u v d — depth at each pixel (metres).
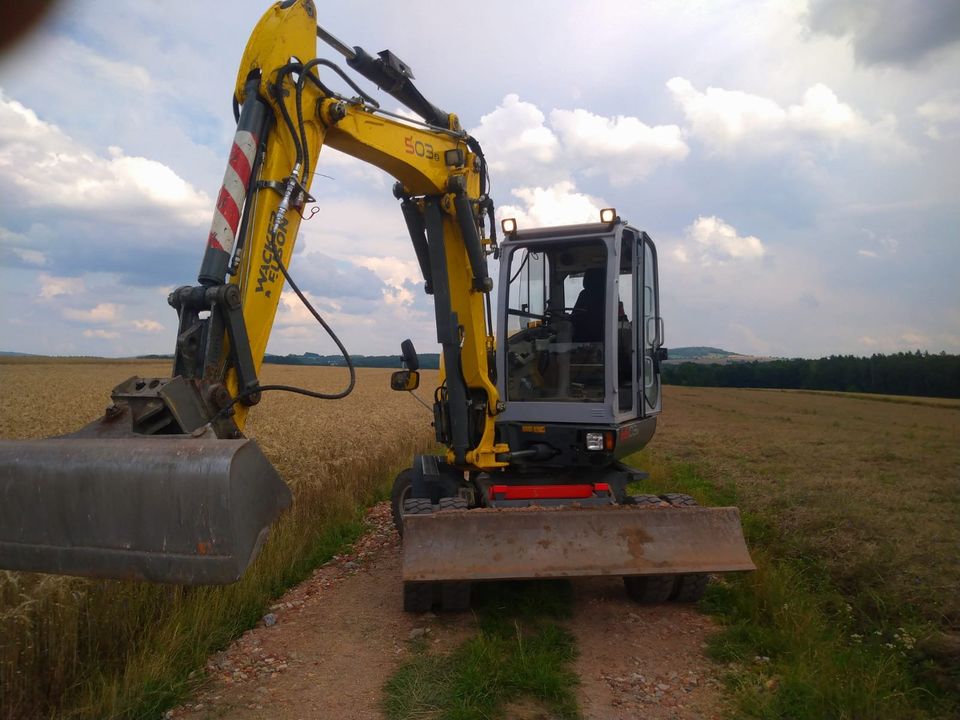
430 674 4.29
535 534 4.86
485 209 6.71
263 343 4.24
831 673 4.05
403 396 28.48
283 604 5.79
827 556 6.45
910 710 3.71
